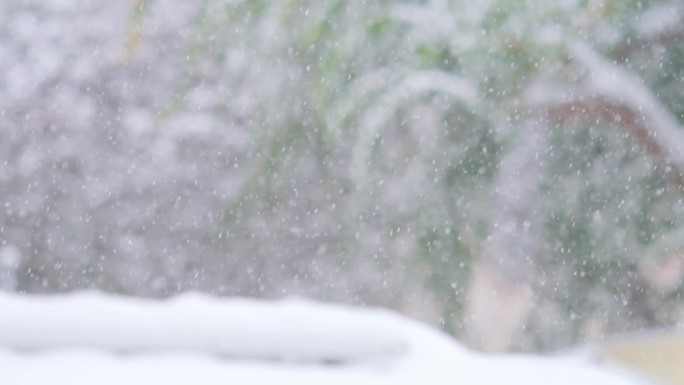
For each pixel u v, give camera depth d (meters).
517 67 11.73
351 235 13.97
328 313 3.28
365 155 12.41
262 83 12.74
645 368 3.89
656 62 12.09
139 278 23.67
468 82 11.86
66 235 24.88
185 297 3.32
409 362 3.17
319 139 13.43
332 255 18.33
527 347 13.12
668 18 11.80
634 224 12.63
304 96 12.81
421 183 12.95
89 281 24.53
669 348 4.02
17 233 24.95
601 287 12.90
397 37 11.84
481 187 12.90
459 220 13.06
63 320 3.18
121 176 24.22
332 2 11.96
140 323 3.18
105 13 26.02
